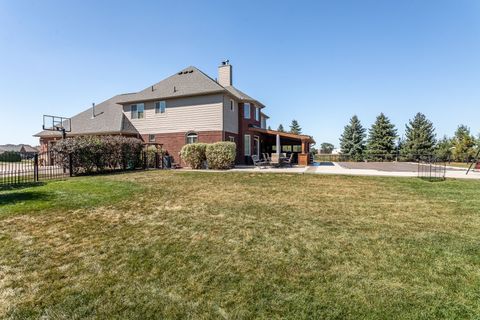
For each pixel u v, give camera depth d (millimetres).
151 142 20031
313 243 3846
